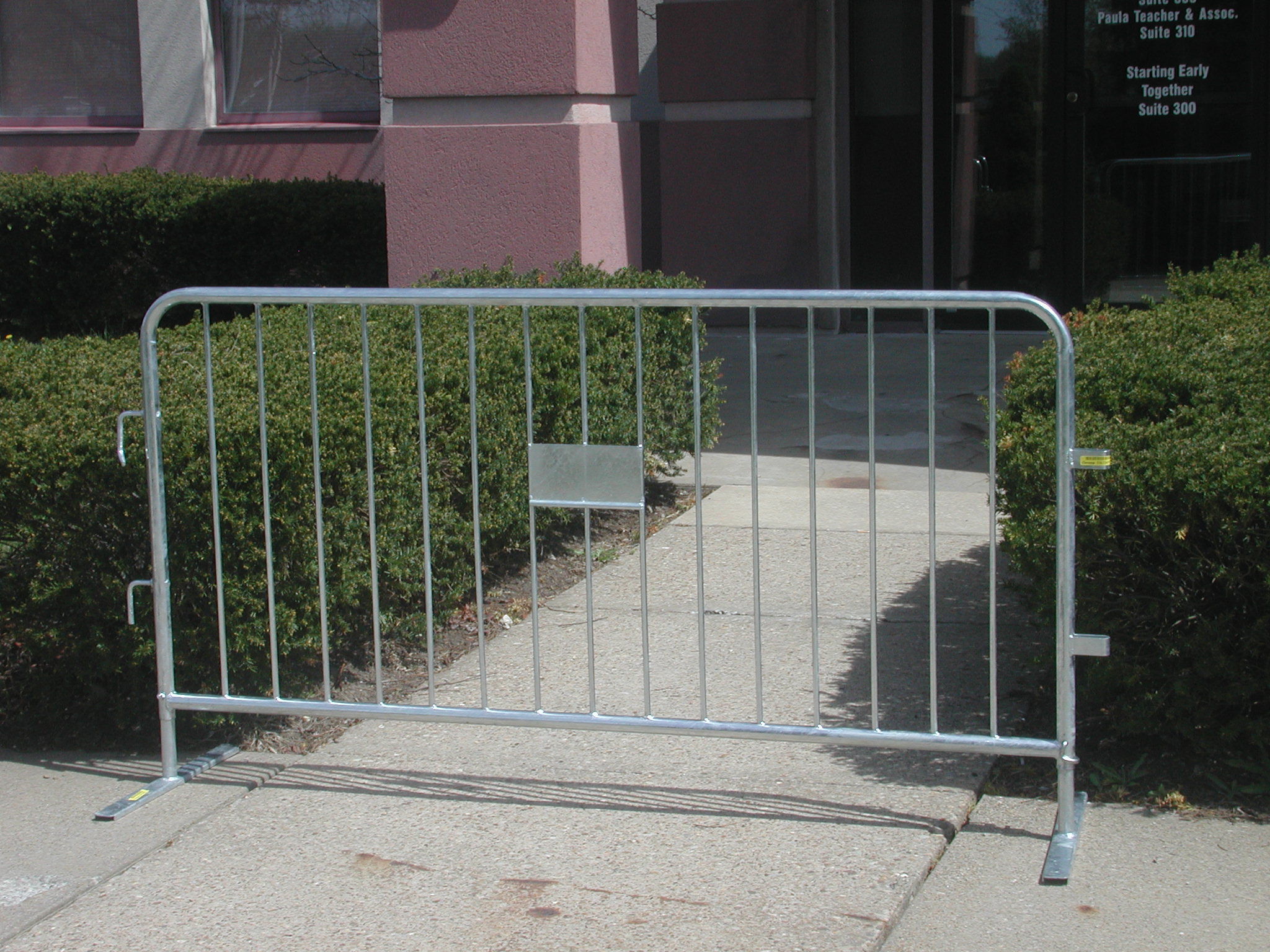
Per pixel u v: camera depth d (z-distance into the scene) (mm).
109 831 3896
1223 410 4137
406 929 3338
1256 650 3732
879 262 11086
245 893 3531
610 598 5707
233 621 4402
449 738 4488
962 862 3590
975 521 6488
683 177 11148
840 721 4414
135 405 4500
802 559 6070
